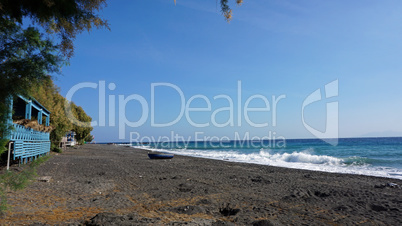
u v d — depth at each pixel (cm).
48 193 898
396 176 1781
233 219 684
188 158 3347
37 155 1975
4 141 495
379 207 852
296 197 984
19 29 429
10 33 423
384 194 1059
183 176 1505
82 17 445
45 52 450
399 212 792
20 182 546
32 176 582
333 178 1587
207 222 632
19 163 1498
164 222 607
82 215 666
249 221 670
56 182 1135
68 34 467
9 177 541
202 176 1541
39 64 445
